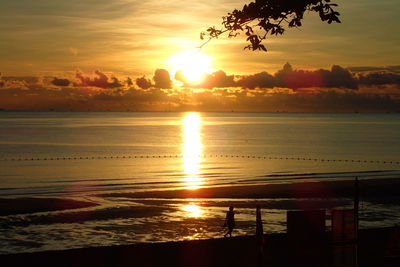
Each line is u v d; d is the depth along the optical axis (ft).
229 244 65.41
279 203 125.80
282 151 316.81
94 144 364.17
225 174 204.23
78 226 97.66
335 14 32.01
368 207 121.29
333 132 563.48
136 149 326.24
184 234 91.35
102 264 58.90
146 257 61.41
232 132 559.79
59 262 60.34
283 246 58.85
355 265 33.96
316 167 233.76
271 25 33.17
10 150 308.81
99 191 152.35
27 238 87.66
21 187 164.76
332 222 33.65
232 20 33.35
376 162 256.73
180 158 273.33
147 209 116.47
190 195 137.49
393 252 47.85
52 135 467.93
